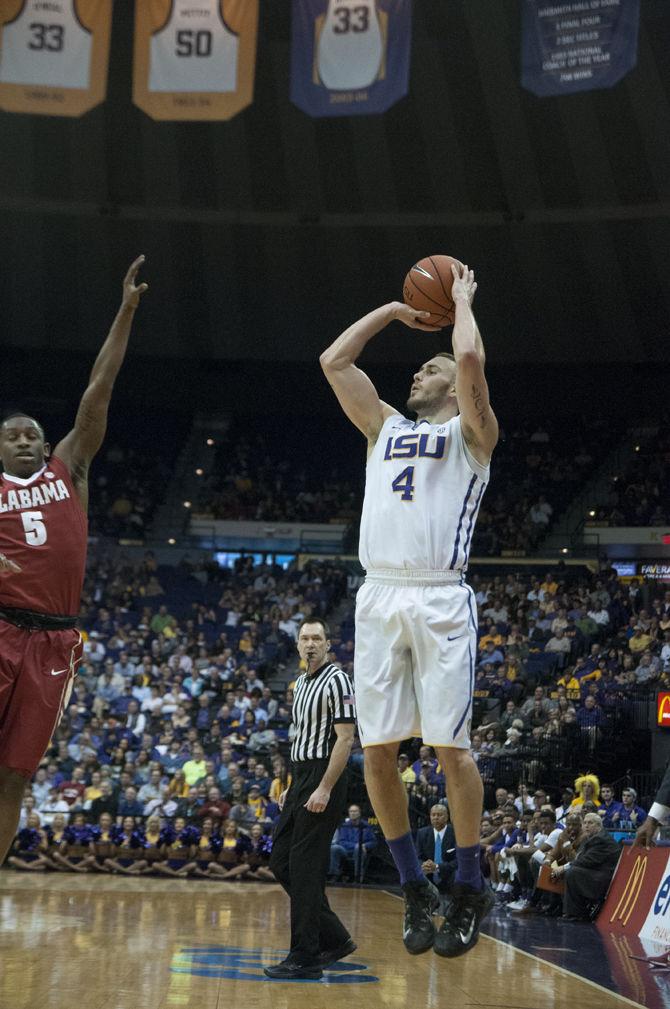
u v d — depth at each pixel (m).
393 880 15.09
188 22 14.46
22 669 3.86
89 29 14.47
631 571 24.41
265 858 14.73
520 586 22.52
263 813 15.40
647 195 21.59
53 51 14.41
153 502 28.02
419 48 19.38
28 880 13.06
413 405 3.91
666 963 7.20
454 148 21.47
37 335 26.67
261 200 23.22
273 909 10.23
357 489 28.41
